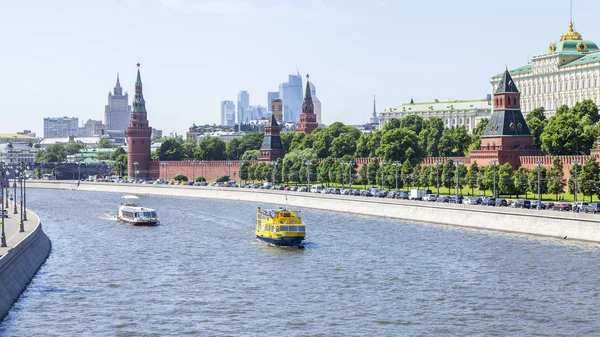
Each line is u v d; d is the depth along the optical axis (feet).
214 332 361.51
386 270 494.59
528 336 353.72
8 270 419.95
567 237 597.52
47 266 515.91
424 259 527.40
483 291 433.48
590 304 402.93
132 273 494.18
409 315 387.96
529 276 465.47
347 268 504.02
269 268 508.94
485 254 538.06
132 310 399.24
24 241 476.95
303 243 611.06
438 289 440.45
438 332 360.69
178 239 649.20
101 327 369.30
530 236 618.03
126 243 627.05
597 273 467.93
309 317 385.50
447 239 612.29
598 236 572.51
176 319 382.63
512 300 413.59
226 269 507.30
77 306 406.21
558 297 417.28
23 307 402.93
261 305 408.67
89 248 599.57
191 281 469.57
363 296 426.92
